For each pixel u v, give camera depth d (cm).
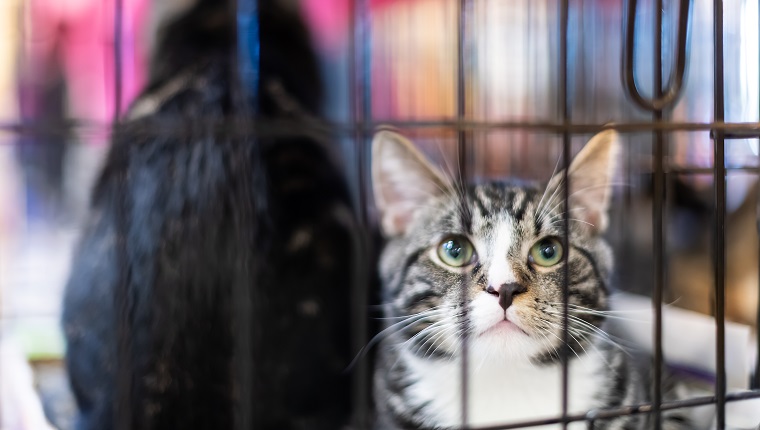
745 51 43
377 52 64
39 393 43
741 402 40
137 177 39
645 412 36
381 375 43
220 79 43
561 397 39
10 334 48
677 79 35
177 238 39
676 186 48
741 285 45
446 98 62
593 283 42
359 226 44
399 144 43
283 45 48
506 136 56
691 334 43
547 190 42
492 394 41
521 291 40
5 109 60
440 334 41
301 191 44
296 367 42
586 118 58
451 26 61
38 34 61
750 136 35
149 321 39
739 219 45
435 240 42
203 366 39
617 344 42
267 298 41
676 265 47
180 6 47
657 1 35
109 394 39
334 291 43
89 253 41
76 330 41
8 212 55
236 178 40
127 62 46
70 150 50
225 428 39
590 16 59
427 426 41
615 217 50
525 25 61
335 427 43
